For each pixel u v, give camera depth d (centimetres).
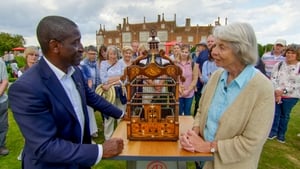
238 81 149
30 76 133
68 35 132
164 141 167
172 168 199
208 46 450
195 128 183
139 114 170
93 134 457
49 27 131
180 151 152
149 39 171
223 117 152
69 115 141
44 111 131
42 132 128
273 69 461
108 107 190
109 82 409
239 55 145
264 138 142
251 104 144
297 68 431
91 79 446
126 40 5397
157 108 165
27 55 344
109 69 420
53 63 139
